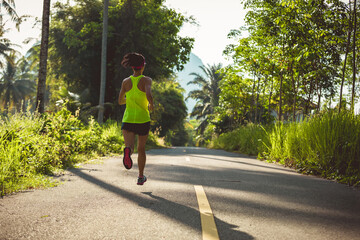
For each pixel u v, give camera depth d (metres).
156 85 35.69
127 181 5.11
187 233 2.64
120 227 2.77
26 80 50.69
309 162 6.85
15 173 5.01
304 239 2.54
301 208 3.53
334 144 6.38
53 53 25.09
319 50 10.73
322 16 10.30
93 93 25.34
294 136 8.41
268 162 9.37
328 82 12.65
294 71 13.30
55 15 24.62
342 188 4.87
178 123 44.75
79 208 3.38
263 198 4.02
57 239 2.46
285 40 12.16
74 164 7.24
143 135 4.43
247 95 22.16
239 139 17.30
